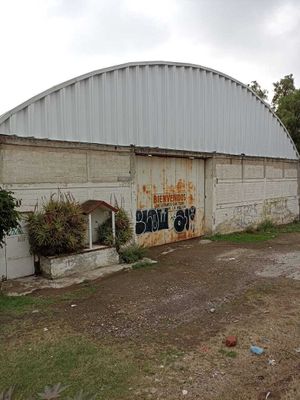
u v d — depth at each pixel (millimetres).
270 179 14938
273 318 4789
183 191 11211
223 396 3066
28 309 5184
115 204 8703
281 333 4320
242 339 4164
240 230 13234
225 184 12469
